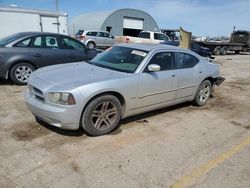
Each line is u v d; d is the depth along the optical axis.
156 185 3.12
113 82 4.23
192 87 5.85
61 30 18.42
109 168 3.40
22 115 5.00
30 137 4.11
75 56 8.13
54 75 4.37
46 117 3.99
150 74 4.80
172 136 4.50
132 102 4.60
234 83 9.76
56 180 3.10
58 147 3.85
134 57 4.96
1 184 2.98
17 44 7.25
